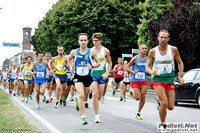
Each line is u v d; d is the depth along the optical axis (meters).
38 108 15.30
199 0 38.50
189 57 32.31
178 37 33.16
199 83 17.69
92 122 11.04
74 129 9.52
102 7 55.56
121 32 59.16
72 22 55.19
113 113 13.93
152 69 9.19
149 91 40.38
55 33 59.81
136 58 11.91
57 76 16.41
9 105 15.80
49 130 9.23
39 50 82.06
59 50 16.14
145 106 17.80
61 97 17.39
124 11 58.53
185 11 33.53
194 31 32.16
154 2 44.53
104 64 11.42
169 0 44.25
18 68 25.14
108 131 9.23
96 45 11.51
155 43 37.41
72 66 10.09
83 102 9.48
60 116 12.59
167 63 8.72
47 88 18.89
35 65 15.38
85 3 55.91
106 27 56.44
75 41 55.66
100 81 11.22
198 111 15.94
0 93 27.00
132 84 12.06
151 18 43.38
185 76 19.47
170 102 8.82
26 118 11.28
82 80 9.77
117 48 60.91
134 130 9.42
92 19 54.78
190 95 18.30
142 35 45.88
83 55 9.75
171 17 35.47
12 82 28.02
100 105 18.06
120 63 24.02
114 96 27.05
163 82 8.75
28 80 19.16
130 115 13.28
